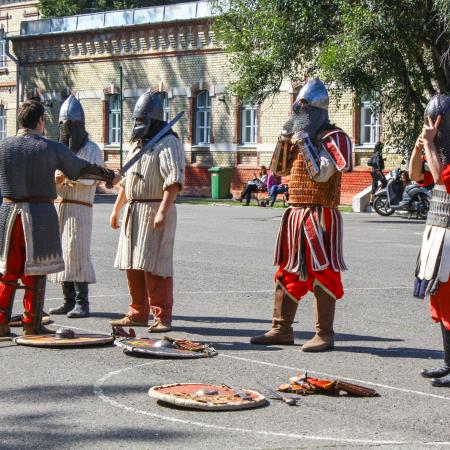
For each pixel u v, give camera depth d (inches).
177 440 262.4
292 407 298.4
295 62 1342.3
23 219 389.4
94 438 263.7
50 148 392.8
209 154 1878.7
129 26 1978.3
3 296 398.9
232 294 542.9
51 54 2137.1
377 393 316.8
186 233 974.4
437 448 259.4
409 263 716.0
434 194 331.0
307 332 430.0
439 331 437.1
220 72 1852.9
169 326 425.1
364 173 1647.4
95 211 1364.4
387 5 1158.3
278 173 399.5
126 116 2023.9
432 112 328.5
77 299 464.4
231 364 358.6
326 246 386.3
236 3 1380.4
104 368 348.2
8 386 321.4
